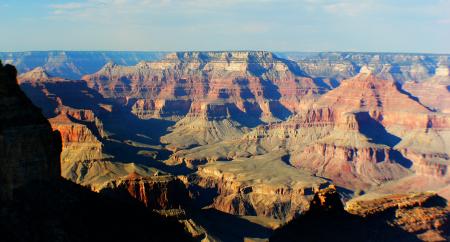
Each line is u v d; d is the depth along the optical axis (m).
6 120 84.31
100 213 92.06
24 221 80.00
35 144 86.38
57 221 82.81
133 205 109.31
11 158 83.00
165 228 104.81
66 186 91.81
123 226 92.94
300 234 124.69
